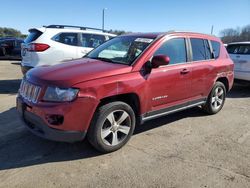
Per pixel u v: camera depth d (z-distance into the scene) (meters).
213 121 5.96
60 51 8.12
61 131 3.78
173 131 5.29
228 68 6.47
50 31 8.05
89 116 3.91
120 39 5.37
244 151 4.50
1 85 9.11
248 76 8.98
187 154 4.33
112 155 4.22
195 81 5.48
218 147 4.62
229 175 3.75
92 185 3.43
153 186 3.45
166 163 4.02
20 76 11.23
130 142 4.70
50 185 3.41
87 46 8.69
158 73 4.67
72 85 3.78
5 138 4.70
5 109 6.26
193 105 5.70
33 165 3.87
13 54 18.64
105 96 4.00
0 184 3.40
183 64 5.23
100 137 4.07
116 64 4.49
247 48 9.10
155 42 4.81
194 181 3.59
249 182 3.60
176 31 5.34
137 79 4.34
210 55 6.03
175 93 5.07
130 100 4.51
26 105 4.12
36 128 4.08
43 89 3.90
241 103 7.72
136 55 4.61
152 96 4.64
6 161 3.95
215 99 6.30
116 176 3.64
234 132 5.35
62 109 3.72
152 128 5.41
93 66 4.36
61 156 4.14
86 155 4.18
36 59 7.82
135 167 3.88
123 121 4.35
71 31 8.40
